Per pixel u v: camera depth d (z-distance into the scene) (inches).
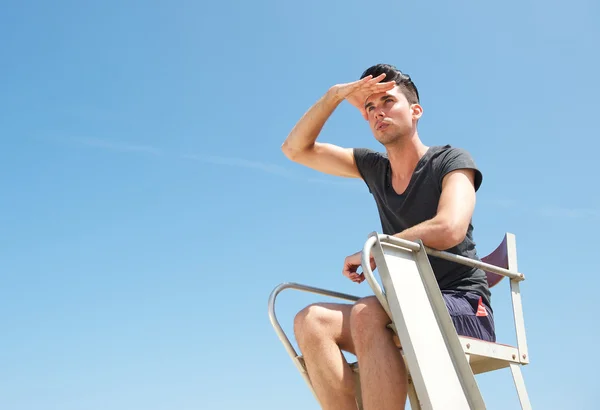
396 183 125.9
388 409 90.4
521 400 107.0
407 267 96.0
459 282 114.6
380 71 125.1
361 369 94.1
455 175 112.3
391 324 96.2
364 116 131.7
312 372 101.2
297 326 102.9
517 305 116.9
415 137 123.0
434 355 90.1
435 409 84.9
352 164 136.2
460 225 103.8
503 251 121.0
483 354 103.3
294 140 138.3
